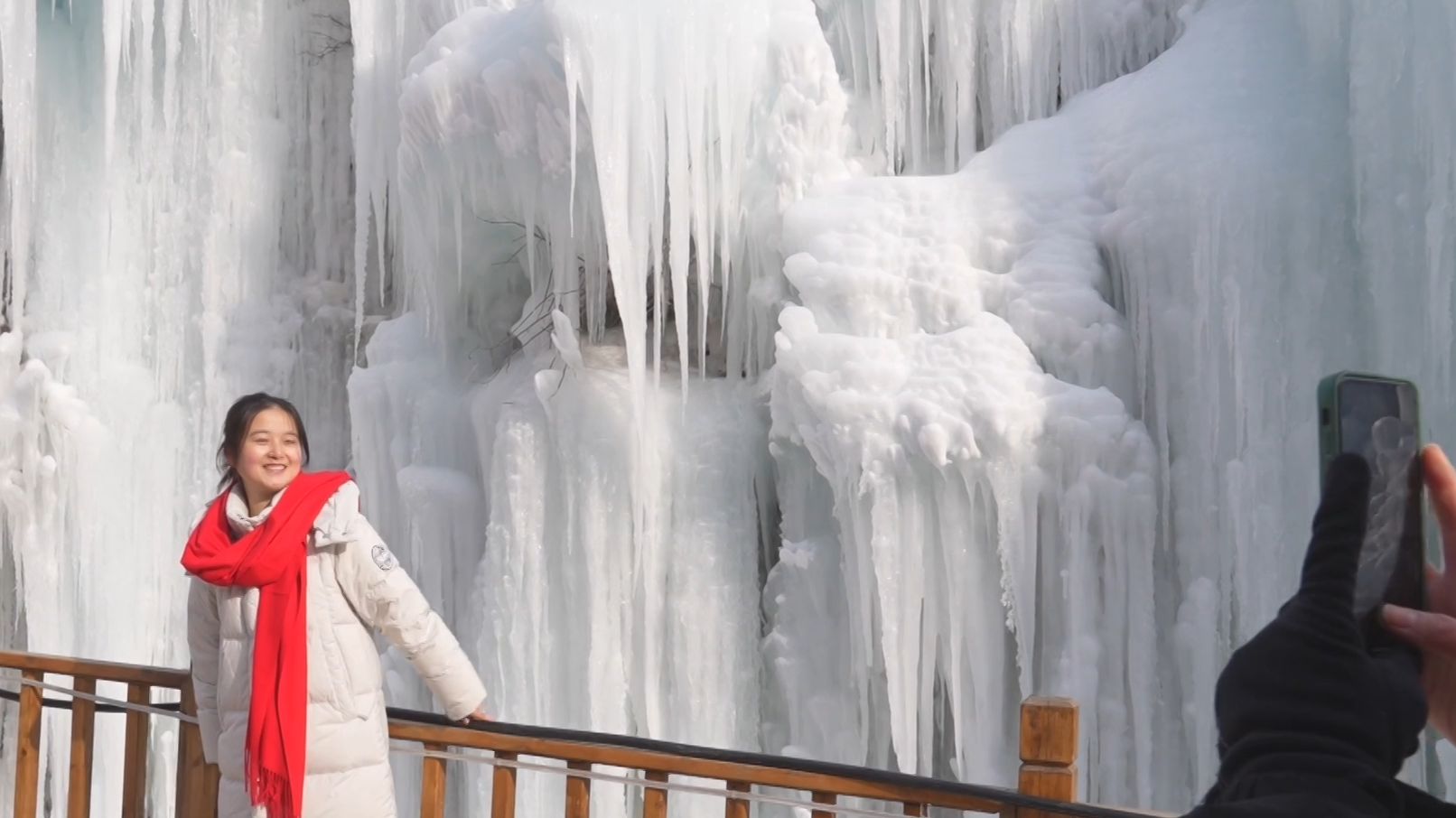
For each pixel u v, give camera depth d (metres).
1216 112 6.15
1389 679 0.94
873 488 6.03
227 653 2.80
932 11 7.37
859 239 6.47
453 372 7.58
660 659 6.78
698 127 6.40
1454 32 5.24
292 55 9.09
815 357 6.27
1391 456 1.03
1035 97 7.31
